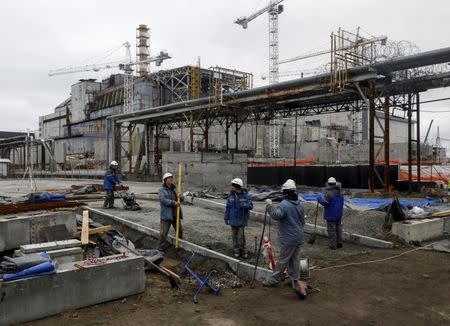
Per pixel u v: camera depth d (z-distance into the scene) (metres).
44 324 6.08
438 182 23.14
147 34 102.62
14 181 45.62
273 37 90.81
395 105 25.41
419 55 19.70
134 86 76.44
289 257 7.30
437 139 57.19
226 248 10.30
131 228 12.61
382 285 7.92
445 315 6.45
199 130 60.66
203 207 17.47
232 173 25.28
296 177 29.36
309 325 6.05
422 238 11.81
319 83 24.05
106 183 16.23
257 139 62.34
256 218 14.63
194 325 6.06
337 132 69.69
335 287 7.79
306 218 13.82
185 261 9.63
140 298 7.17
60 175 59.91
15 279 6.08
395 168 25.22
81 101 96.94
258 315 6.43
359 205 15.60
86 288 6.71
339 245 11.06
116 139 48.28
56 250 7.87
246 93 29.25
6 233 9.36
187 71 68.50
